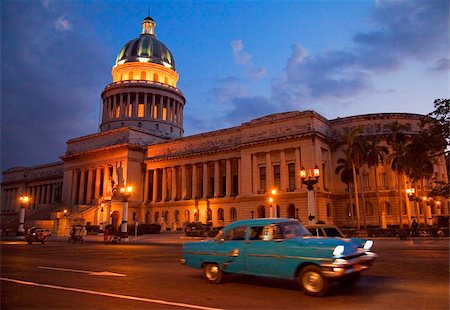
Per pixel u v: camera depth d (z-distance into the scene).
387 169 61.12
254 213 64.25
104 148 84.69
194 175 76.12
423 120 30.66
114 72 106.31
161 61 107.31
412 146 31.47
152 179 84.06
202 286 12.97
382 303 10.25
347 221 61.62
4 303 10.33
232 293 11.70
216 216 70.94
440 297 10.99
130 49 107.44
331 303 10.27
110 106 100.94
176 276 15.38
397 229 42.66
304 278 11.44
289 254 11.77
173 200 77.75
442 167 62.88
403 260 20.84
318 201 58.41
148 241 46.53
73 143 95.69
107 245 40.12
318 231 18.50
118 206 76.75
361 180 55.25
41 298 10.96
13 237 62.62
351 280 12.88
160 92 100.94
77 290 12.20
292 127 63.28
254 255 12.54
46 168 112.06
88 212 72.62
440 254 24.45
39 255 26.47
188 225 57.94
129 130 84.62
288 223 13.03
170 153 81.31
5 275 15.84
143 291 12.05
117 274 15.98
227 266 13.11
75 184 91.50
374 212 60.62
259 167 66.31
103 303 10.29
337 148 65.06
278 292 11.83
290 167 62.97
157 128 97.88
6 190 121.12
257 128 67.44
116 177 82.12
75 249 33.38
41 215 79.69
